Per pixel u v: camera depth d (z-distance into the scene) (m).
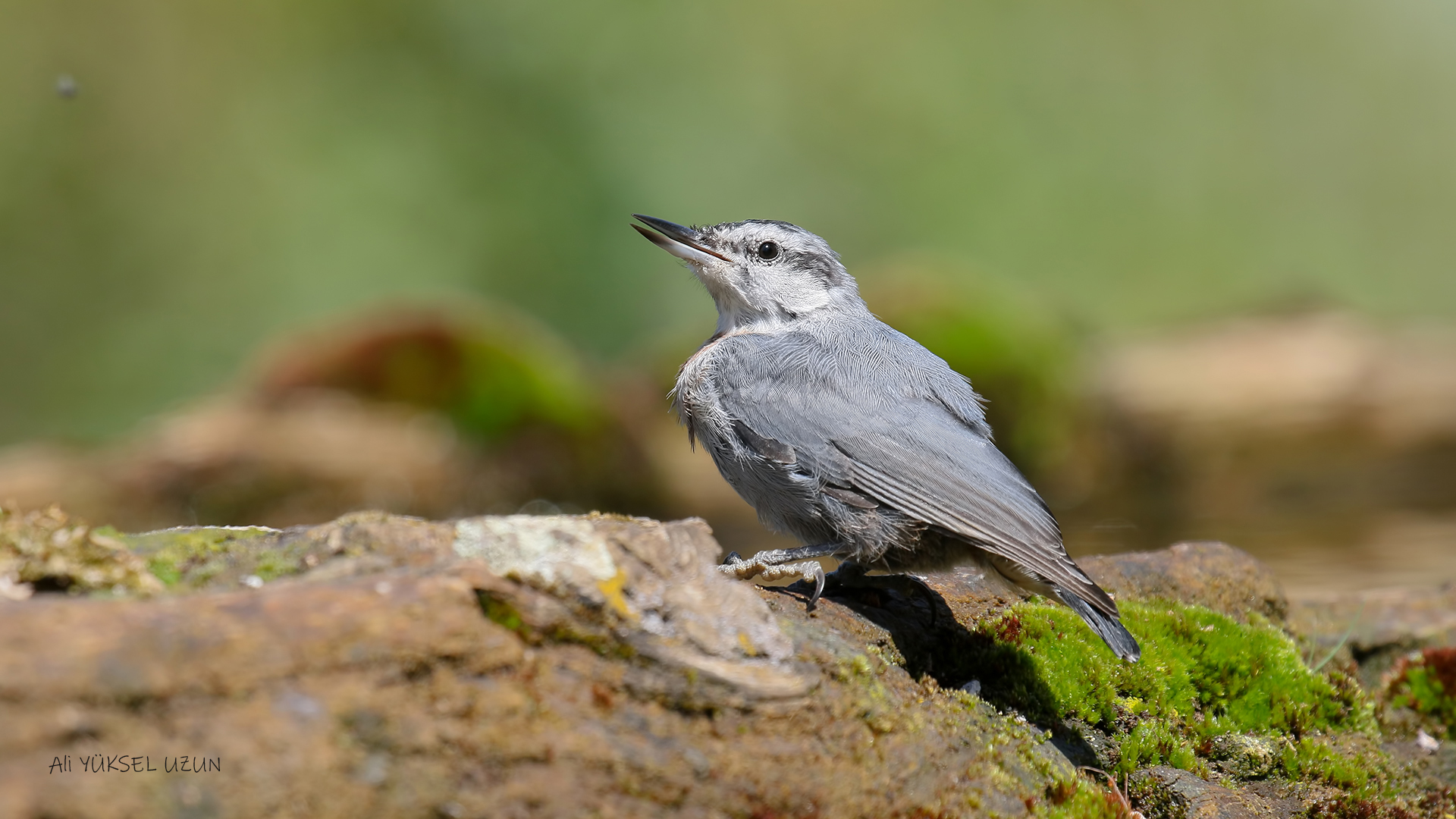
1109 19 21.84
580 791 3.64
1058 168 21.22
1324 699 5.84
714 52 21.16
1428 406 13.34
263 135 20.00
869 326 6.53
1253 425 13.46
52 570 3.81
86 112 19.78
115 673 3.21
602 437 13.80
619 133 20.23
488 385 13.65
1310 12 21.86
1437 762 6.06
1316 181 21.31
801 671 4.21
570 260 19.42
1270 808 5.33
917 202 20.84
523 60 20.45
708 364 6.30
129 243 19.45
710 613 4.13
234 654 3.37
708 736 3.96
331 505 12.51
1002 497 5.45
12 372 18.52
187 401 18.02
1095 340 15.99
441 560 4.01
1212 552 6.80
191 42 20.31
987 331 14.30
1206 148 21.41
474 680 3.66
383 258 18.98
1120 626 5.03
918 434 5.67
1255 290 20.34
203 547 4.19
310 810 3.28
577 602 3.92
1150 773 5.32
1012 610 5.76
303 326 18.67
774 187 20.45
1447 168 21.14
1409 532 10.84
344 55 20.48
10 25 19.61
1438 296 20.42
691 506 13.84
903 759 4.32
